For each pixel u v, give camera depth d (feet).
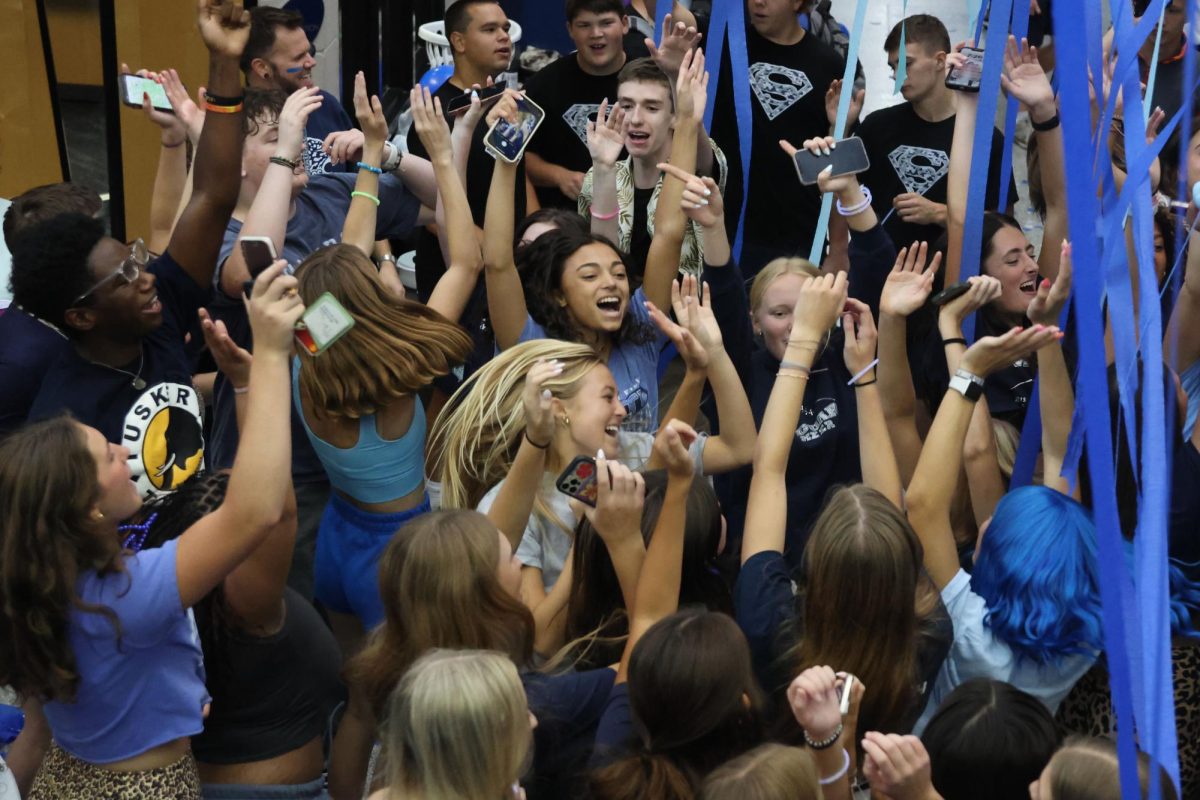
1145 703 6.15
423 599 8.32
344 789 9.72
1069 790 6.87
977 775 7.72
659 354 13.67
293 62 18.92
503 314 12.98
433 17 26.78
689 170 13.17
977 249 12.49
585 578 9.43
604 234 14.52
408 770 6.85
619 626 9.30
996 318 14.05
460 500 11.35
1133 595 6.27
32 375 11.21
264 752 9.27
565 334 12.53
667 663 7.46
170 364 11.30
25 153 18.92
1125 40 8.43
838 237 16.53
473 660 6.91
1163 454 6.78
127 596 8.05
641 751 7.60
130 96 14.53
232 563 8.14
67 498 7.95
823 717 7.44
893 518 8.41
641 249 15.66
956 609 9.69
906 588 8.30
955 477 10.05
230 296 12.98
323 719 9.68
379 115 13.05
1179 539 10.27
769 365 13.43
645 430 12.74
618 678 8.51
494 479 11.23
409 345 10.69
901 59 16.30
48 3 19.24
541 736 8.39
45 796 8.62
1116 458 9.97
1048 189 13.82
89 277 10.50
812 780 6.77
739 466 11.57
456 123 14.55
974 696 7.93
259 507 8.02
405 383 10.64
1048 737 7.75
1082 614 9.16
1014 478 11.46
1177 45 16.34
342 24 25.41
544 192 19.58
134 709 8.36
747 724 7.77
